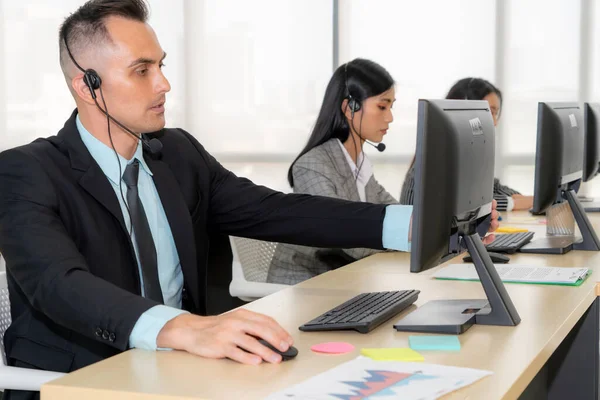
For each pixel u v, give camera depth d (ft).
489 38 16.33
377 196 9.50
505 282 6.14
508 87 16.24
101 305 4.39
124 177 5.65
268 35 17.67
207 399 3.51
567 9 15.81
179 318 4.33
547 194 7.68
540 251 7.50
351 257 8.80
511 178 16.33
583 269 6.48
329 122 8.90
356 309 5.07
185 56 18.08
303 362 4.08
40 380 4.83
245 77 17.88
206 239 6.23
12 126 17.76
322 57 17.40
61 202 5.19
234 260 8.67
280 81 17.70
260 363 4.05
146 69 5.54
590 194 14.66
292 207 6.21
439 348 4.26
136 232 5.59
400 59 16.90
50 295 4.53
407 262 7.25
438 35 16.63
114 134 5.59
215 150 18.17
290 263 8.69
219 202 6.40
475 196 5.17
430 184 4.54
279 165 17.87
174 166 6.11
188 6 17.98
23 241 4.79
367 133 8.95
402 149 16.99
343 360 4.11
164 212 5.87
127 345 4.31
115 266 5.36
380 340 4.51
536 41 16.05
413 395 3.42
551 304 5.37
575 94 15.87
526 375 3.90
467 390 3.55
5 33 17.63
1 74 17.70
